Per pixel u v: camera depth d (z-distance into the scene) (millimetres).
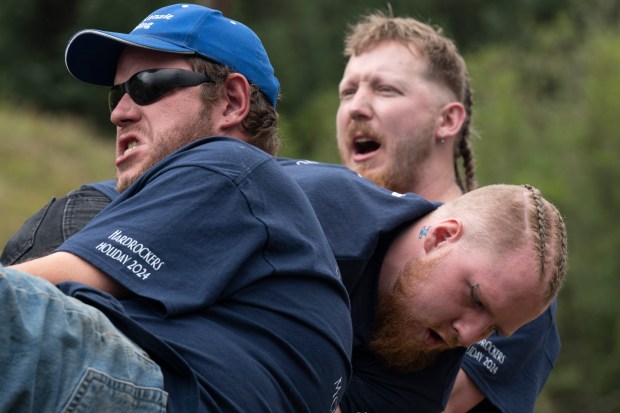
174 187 3355
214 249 3270
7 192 24188
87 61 3930
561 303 26641
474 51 48969
